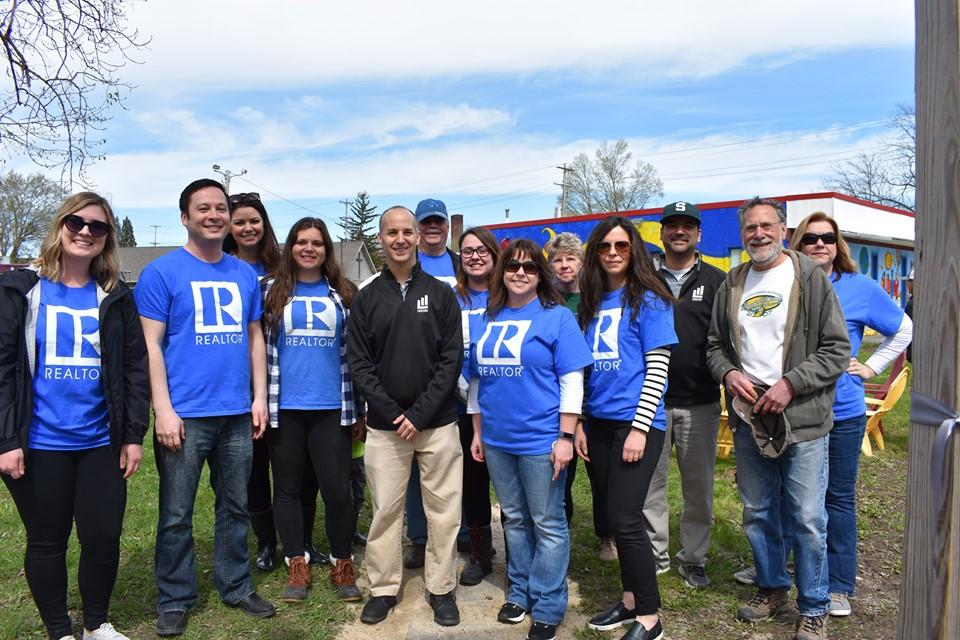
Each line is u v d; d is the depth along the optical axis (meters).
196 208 3.28
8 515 5.00
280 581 3.94
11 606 3.61
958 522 1.43
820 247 3.63
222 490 3.52
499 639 3.34
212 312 3.30
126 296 3.08
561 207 50.28
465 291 3.89
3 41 7.23
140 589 3.83
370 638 3.36
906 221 20.73
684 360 3.78
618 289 3.37
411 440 3.46
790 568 4.19
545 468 3.25
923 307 1.51
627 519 3.21
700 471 3.85
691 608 3.66
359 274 52.09
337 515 3.71
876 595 3.89
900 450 7.23
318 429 3.65
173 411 3.22
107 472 3.05
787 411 3.13
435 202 4.30
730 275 3.48
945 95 1.43
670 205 3.89
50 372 2.91
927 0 1.48
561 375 3.24
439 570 3.50
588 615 3.60
